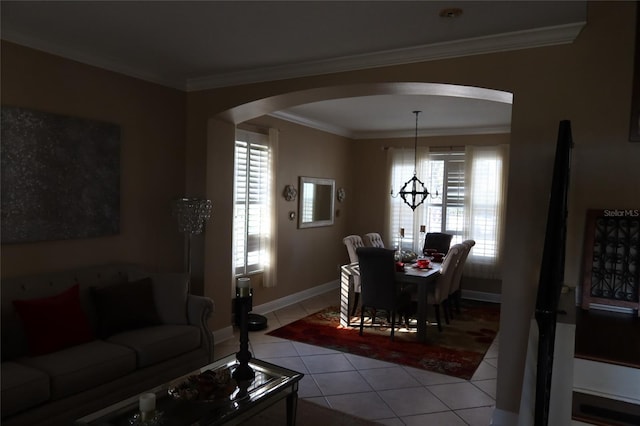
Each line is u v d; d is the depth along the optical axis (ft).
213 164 14.76
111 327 10.73
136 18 9.28
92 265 12.08
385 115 19.62
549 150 9.53
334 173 23.91
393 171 24.38
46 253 11.02
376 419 10.42
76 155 11.44
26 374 8.34
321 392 11.80
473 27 9.39
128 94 12.85
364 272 16.21
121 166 12.71
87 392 9.09
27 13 9.09
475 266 22.31
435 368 13.56
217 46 10.95
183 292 12.19
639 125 8.66
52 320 9.67
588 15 9.06
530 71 9.66
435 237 22.41
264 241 18.81
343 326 17.67
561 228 5.90
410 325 18.11
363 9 8.60
